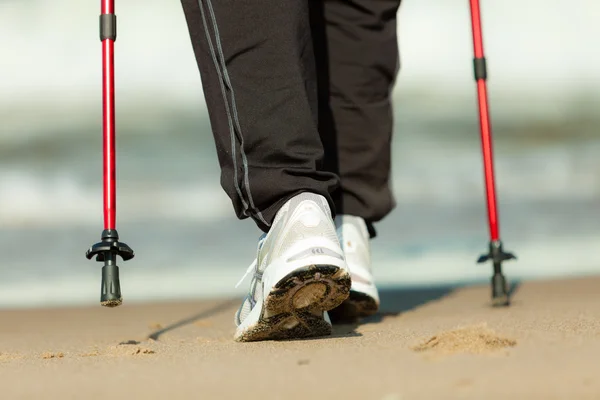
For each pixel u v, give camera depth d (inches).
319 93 305.0
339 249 232.8
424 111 1233.4
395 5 310.3
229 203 787.4
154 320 390.6
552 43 1414.9
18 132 1154.0
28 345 301.1
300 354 215.9
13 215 771.4
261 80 230.8
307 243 229.0
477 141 1083.3
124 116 1196.5
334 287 234.2
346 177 304.5
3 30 1365.7
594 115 1237.1
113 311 433.7
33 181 904.9
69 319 407.2
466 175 892.6
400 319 330.3
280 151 231.9
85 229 713.6
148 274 557.0
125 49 1349.7
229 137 235.6
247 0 228.7
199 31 235.5
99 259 245.0
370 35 304.7
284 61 230.1
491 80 1369.3
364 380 175.8
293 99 231.5
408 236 649.6
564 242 613.9
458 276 517.0
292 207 233.0
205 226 700.0
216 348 238.2
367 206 306.2
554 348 200.5
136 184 864.3
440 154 1000.2
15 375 204.4
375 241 636.7
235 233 673.6
